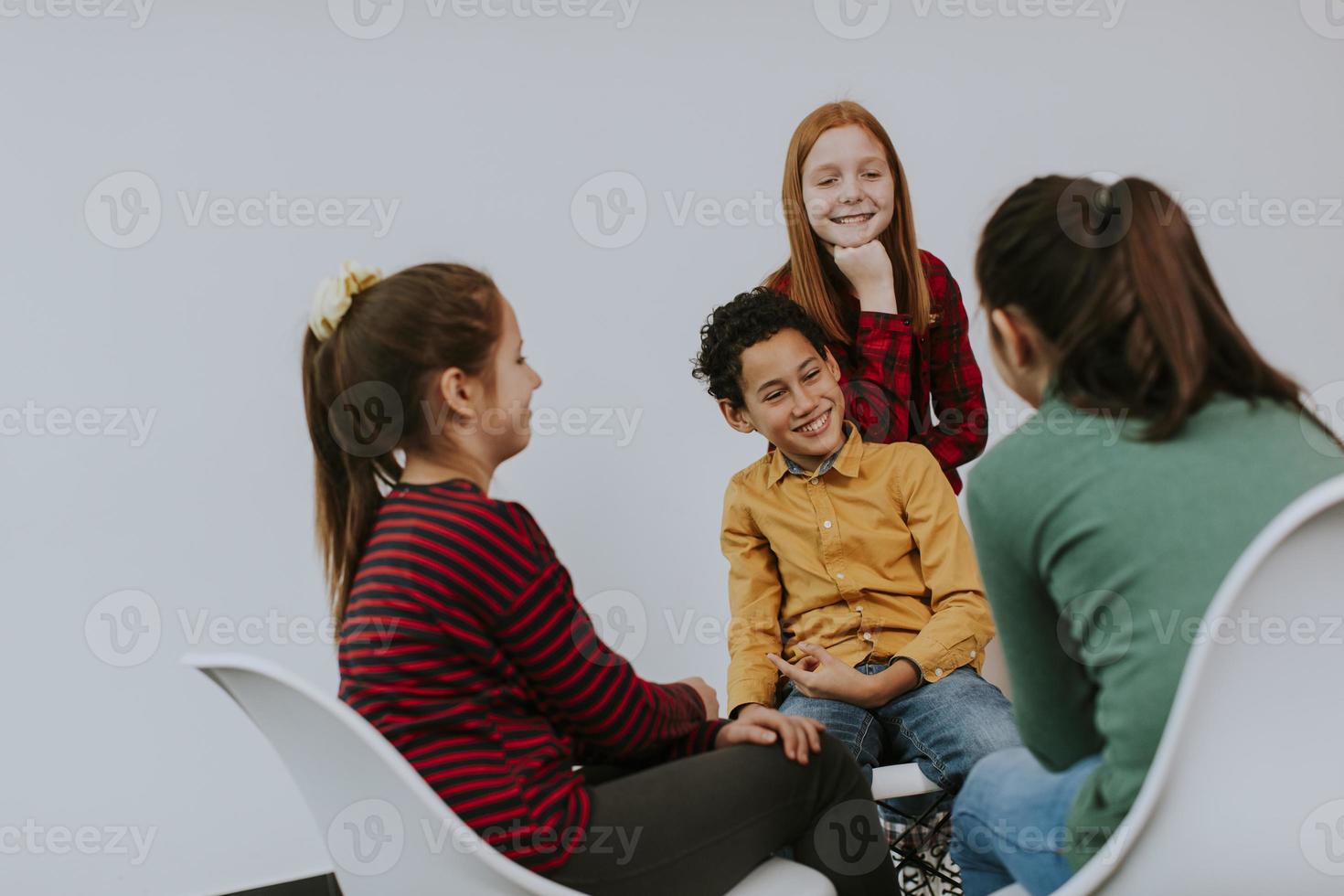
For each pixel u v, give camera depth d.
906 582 1.76
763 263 2.50
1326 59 2.65
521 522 1.14
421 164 2.34
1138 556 0.94
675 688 1.25
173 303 2.22
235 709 2.22
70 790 2.14
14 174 2.15
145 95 2.21
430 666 1.07
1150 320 0.97
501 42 2.38
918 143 2.51
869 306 2.05
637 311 2.44
